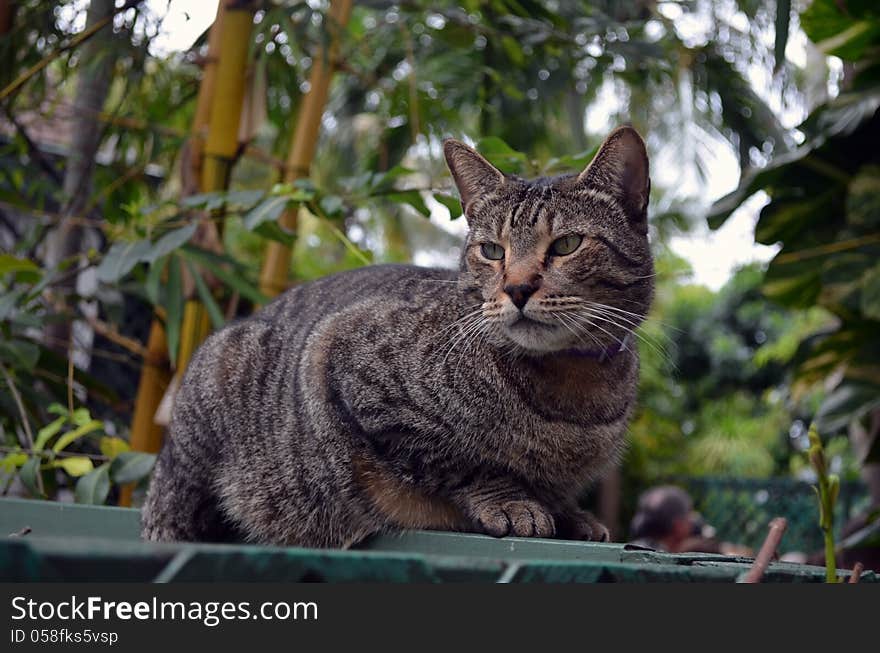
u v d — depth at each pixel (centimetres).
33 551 65
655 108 616
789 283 321
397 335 227
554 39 391
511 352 222
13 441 341
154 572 70
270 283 356
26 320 312
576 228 224
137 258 272
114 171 393
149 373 341
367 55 432
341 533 231
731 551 518
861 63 321
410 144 454
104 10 354
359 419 221
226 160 331
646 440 873
